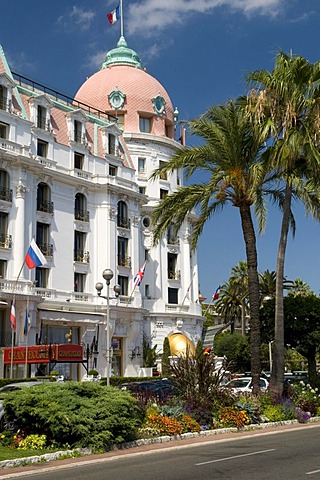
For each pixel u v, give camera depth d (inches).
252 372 1066.7
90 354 1979.6
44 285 1925.4
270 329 1721.2
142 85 2664.9
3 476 532.7
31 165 1850.4
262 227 1224.8
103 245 2132.1
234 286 3228.3
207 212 1143.0
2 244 1770.4
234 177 1074.7
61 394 705.6
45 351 1530.5
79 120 2140.7
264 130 1040.2
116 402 713.0
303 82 1088.8
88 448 669.9
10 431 699.4
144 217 2512.3
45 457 617.9
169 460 601.0
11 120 1829.5
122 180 2236.7
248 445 714.8
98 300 2085.4
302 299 1723.7
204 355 969.5
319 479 457.1
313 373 1400.1
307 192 1132.5
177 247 2623.0
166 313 2469.2
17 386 875.4
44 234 1946.4
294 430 906.7
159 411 845.8
